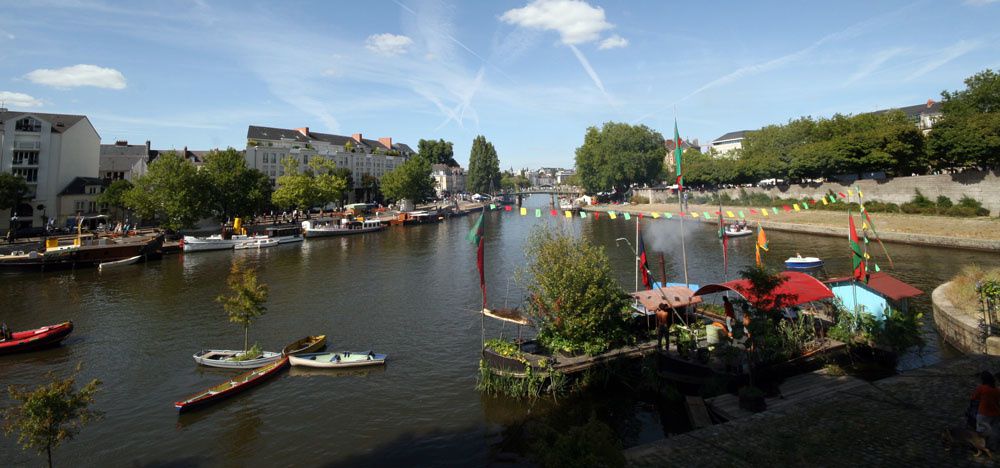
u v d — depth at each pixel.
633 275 41.19
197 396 18.77
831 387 16.02
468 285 40.34
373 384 20.58
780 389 16.09
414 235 83.31
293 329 28.69
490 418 17.31
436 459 14.91
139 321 30.83
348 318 30.77
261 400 19.30
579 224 90.25
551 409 17.59
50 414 12.74
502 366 19.20
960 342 20.28
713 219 82.56
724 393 16.59
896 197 62.62
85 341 27.14
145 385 21.12
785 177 88.38
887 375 18.36
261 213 91.81
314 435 16.59
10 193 68.56
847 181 76.00
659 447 11.20
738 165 97.25
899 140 65.81
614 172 127.69
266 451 15.66
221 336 27.58
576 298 19.45
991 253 43.66
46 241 52.16
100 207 84.31
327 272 47.53
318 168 116.56
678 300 21.47
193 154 121.62
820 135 91.12
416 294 37.28
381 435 16.45
